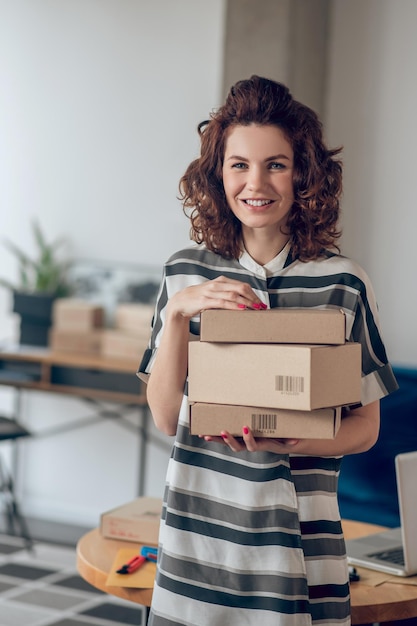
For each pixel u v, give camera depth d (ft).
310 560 5.77
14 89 18.22
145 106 17.11
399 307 15.12
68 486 17.90
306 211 5.87
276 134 5.72
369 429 6.06
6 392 18.43
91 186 17.62
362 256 15.31
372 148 15.20
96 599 14.03
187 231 16.87
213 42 16.48
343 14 15.31
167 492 5.94
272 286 5.99
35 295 17.17
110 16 17.31
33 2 17.99
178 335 5.79
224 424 5.43
